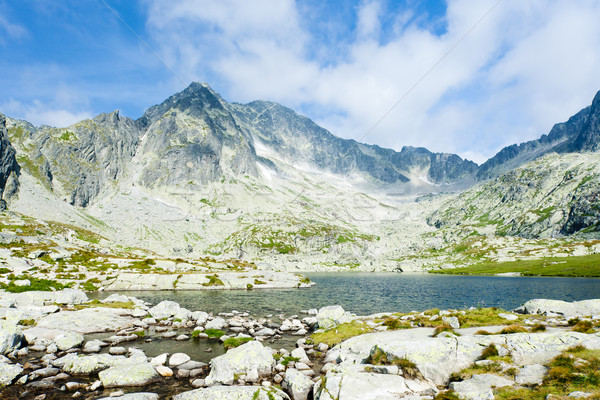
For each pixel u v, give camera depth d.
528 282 127.06
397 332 31.70
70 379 23.42
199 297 76.12
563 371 16.59
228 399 18.30
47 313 45.44
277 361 28.00
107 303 55.09
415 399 16.72
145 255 156.88
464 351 20.78
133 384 22.66
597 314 32.78
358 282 133.75
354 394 17.42
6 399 20.06
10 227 164.50
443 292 94.00
